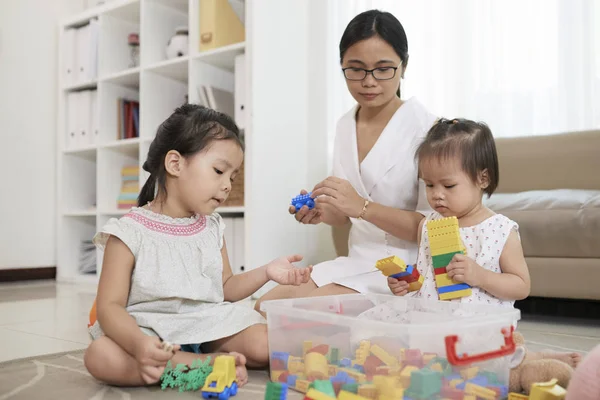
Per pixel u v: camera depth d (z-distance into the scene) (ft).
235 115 7.65
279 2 7.67
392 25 4.36
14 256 9.57
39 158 9.95
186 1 8.77
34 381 3.16
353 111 5.02
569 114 6.86
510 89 7.22
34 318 5.53
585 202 5.33
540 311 6.10
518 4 7.13
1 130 9.46
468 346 2.60
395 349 2.66
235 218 7.51
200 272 3.46
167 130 3.51
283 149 7.66
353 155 4.83
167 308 3.31
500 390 2.69
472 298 3.47
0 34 9.48
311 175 8.10
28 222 9.76
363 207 4.24
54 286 8.79
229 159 3.46
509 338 2.60
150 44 8.70
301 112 7.96
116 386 3.06
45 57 10.08
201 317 3.32
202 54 7.84
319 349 2.92
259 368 3.48
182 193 3.46
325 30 8.21
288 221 7.68
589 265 5.18
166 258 3.35
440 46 7.60
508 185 7.01
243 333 3.41
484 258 3.63
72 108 9.88
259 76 7.35
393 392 2.43
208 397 2.78
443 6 7.55
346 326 2.81
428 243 3.94
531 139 7.00
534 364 2.85
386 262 3.55
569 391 2.28
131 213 3.46
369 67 4.39
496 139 7.18
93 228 10.19
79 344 4.25
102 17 9.38
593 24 6.73
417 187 4.66
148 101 8.64
